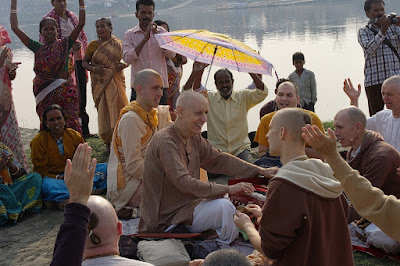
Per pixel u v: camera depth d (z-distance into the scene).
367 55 8.05
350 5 71.19
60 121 6.53
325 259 3.14
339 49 21.56
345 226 3.28
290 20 49.44
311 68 17.14
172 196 4.96
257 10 93.50
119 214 5.60
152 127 5.79
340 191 3.18
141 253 4.52
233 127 7.22
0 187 5.88
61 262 2.26
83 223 2.35
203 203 4.91
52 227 5.72
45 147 6.56
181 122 4.90
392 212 2.67
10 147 7.02
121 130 5.68
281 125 3.29
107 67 7.96
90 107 13.00
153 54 7.96
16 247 5.30
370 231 4.73
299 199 3.05
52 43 7.66
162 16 99.69
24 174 6.23
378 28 8.09
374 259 4.66
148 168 4.96
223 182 6.74
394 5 49.47
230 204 4.80
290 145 3.28
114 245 2.88
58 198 6.11
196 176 5.13
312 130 2.70
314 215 3.09
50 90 7.63
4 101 6.92
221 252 2.32
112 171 5.84
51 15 8.84
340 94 13.18
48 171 6.56
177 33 5.87
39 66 7.65
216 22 60.59
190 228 4.93
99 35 8.12
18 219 5.90
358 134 4.84
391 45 7.99
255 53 5.76
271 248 3.14
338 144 7.77
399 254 4.62
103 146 8.55
